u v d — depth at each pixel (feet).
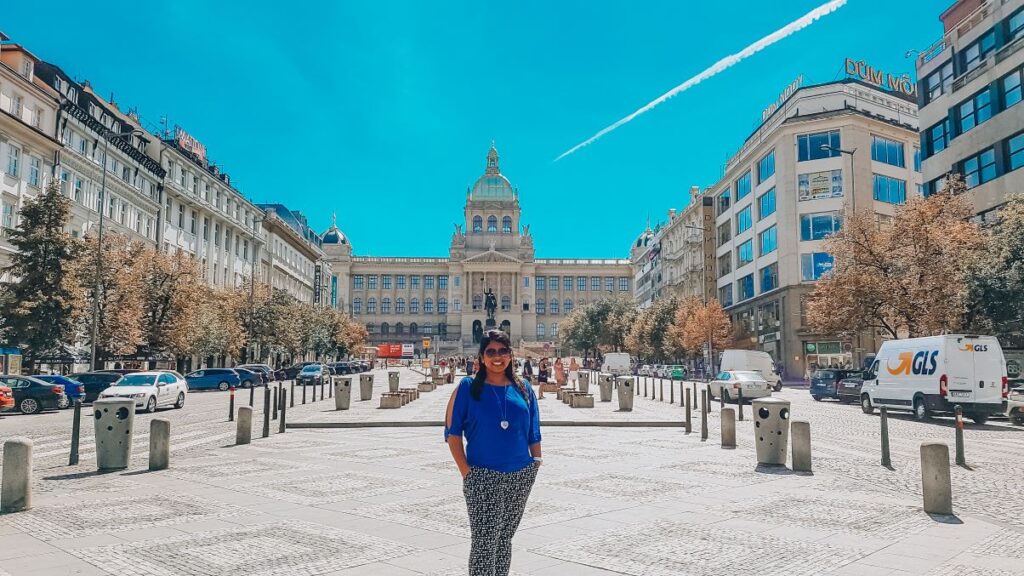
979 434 63.31
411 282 550.36
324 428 66.64
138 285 136.87
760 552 22.06
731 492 32.27
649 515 27.32
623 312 329.11
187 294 147.54
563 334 380.99
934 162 145.69
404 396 97.55
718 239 265.13
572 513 27.61
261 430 64.39
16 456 28.14
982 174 130.93
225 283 233.96
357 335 351.25
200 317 160.56
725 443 50.21
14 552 21.79
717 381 109.29
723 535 24.20
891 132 198.49
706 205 275.39
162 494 31.63
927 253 108.99
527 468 15.67
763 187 216.13
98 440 39.37
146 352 149.28
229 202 239.91
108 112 173.06
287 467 40.06
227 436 59.31
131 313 131.44
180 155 200.44
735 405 101.09
